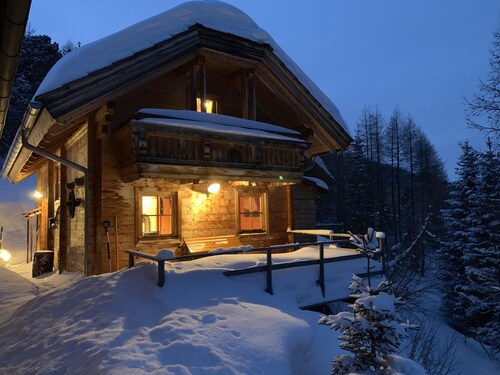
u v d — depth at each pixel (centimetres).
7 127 3278
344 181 3912
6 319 674
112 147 896
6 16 371
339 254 877
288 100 1115
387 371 420
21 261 1773
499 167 2036
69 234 1107
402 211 3759
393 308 434
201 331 482
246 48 1026
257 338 489
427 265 2814
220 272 650
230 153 927
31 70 3553
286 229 1207
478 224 2034
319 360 541
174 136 839
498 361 1442
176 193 980
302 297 720
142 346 449
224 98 1134
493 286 1606
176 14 947
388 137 4422
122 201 896
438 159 4712
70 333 520
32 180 3122
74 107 754
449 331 1659
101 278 667
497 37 1495
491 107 1479
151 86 989
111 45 816
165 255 587
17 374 462
